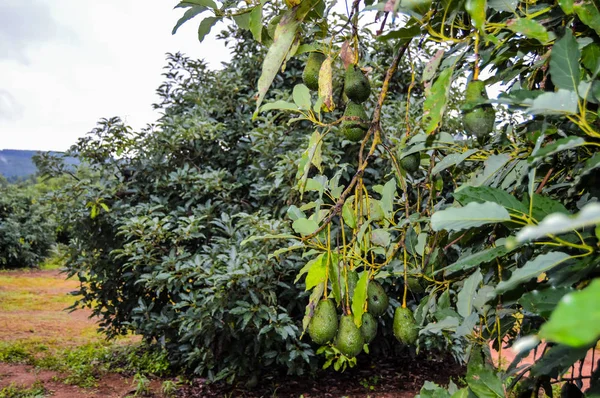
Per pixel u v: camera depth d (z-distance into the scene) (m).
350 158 5.25
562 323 0.27
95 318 10.26
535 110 0.77
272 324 4.41
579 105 0.74
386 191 1.48
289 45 1.15
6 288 13.82
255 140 5.69
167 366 6.02
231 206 5.66
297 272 4.88
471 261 0.96
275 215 5.36
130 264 5.07
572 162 1.35
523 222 0.86
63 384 5.84
